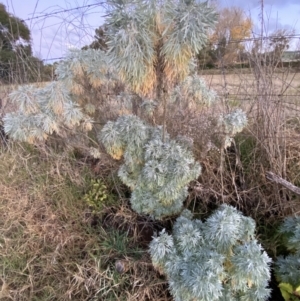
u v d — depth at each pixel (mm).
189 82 1399
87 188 1857
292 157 1643
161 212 1457
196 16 1002
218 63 1772
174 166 1271
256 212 1591
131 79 1075
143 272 1413
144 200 1423
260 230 1563
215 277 1021
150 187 1334
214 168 1634
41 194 1832
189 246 1177
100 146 1678
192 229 1225
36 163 2053
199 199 1677
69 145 1772
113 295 1359
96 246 1548
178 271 1116
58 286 1430
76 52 1497
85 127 1536
